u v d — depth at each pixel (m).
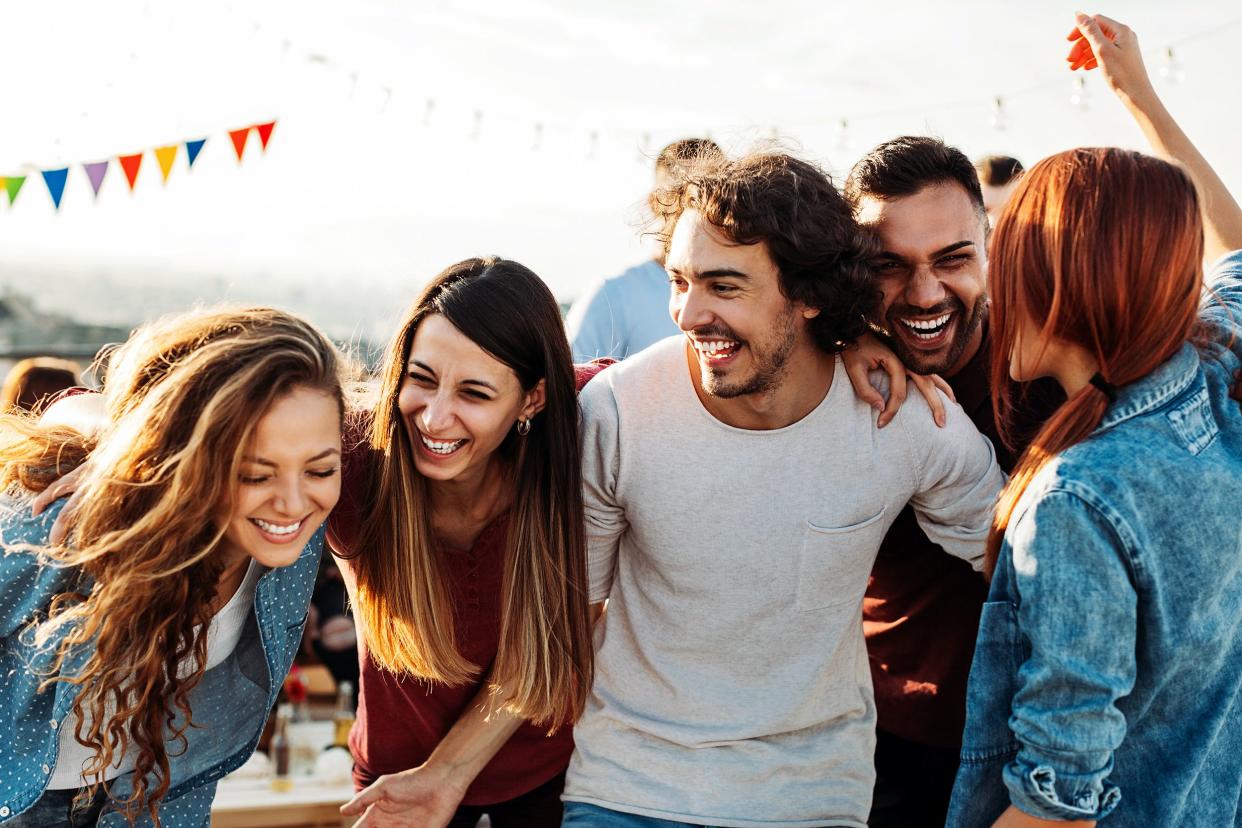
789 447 1.88
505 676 2.06
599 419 1.96
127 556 1.62
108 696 1.76
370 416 2.04
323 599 4.70
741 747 1.95
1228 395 1.44
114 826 1.83
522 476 2.02
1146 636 1.37
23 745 1.72
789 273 1.77
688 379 1.92
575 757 2.07
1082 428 1.41
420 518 1.99
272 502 1.64
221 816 3.75
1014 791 1.42
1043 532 1.37
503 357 1.86
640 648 2.01
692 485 1.89
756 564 1.90
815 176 1.82
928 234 1.87
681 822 1.94
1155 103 1.98
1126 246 1.34
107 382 1.75
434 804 2.11
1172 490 1.34
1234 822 1.45
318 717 4.48
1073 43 2.11
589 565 2.06
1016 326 1.45
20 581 1.67
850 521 1.90
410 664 2.07
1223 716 1.41
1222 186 1.92
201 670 1.76
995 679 1.50
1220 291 1.66
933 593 2.16
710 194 1.75
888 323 1.95
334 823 3.86
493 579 2.09
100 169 3.66
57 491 1.71
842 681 2.01
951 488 1.93
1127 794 1.44
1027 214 1.42
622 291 2.93
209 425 1.57
